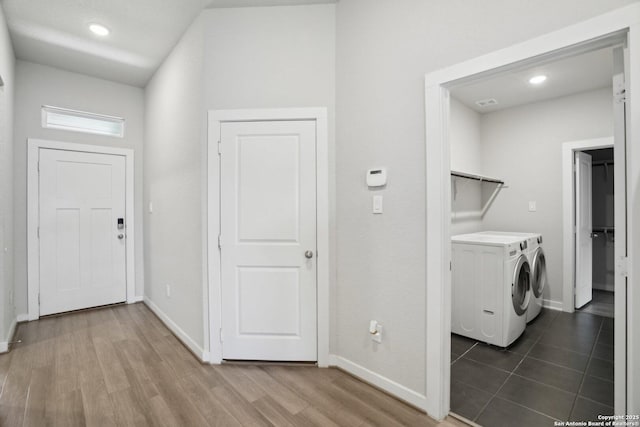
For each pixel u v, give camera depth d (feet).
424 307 5.71
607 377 6.82
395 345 6.15
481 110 12.88
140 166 12.75
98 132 11.84
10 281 9.26
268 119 7.34
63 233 11.10
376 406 5.87
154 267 11.33
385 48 6.22
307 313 7.41
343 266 7.11
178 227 9.08
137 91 12.64
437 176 5.44
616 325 4.07
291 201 7.38
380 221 6.37
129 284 12.47
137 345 8.55
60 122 11.20
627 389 3.87
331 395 6.21
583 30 4.00
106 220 11.99
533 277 10.09
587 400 6.00
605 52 8.24
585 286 12.07
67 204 11.18
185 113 8.54
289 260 7.41
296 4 7.28
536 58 4.45
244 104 7.39
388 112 6.19
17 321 10.18
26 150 10.39
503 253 8.28
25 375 6.95
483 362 7.58
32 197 10.48
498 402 5.98
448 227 5.60
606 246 13.99
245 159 7.46
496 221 12.96
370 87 6.49
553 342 8.67
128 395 6.20
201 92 7.52
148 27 8.48
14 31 8.70
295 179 7.38
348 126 6.95
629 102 3.75
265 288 7.48
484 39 4.88
